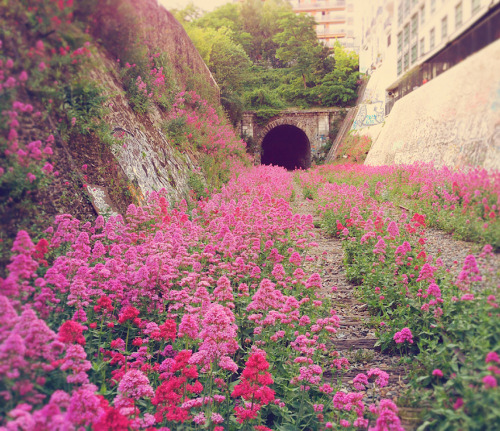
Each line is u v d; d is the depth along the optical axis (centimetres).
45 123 528
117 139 879
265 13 7200
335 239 1112
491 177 604
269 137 5756
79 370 325
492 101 644
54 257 518
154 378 416
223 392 421
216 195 1188
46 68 455
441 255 716
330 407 416
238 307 536
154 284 488
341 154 3884
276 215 926
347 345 555
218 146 2022
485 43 842
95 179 752
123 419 261
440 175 1159
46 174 500
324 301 632
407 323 539
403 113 2389
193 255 618
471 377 344
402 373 488
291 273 688
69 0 443
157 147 1190
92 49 503
